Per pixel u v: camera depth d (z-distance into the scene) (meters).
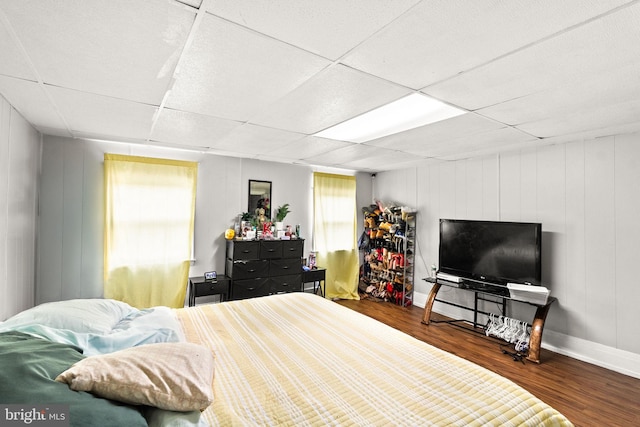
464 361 1.74
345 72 1.69
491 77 1.73
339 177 5.25
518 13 1.18
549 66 1.59
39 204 3.17
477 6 1.14
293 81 1.81
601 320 2.96
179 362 1.31
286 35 1.35
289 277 4.42
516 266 3.42
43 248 3.20
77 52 1.50
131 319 2.08
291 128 2.78
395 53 1.49
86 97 2.08
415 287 4.86
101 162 3.47
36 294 3.16
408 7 1.15
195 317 2.34
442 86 1.86
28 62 1.60
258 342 1.93
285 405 1.30
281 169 4.76
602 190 2.97
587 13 1.17
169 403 1.09
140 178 3.62
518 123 2.55
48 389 0.97
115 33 1.34
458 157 4.03
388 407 1.30
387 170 5.37
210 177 4.15
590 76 1.70
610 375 2.75
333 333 2.11
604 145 2.96
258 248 4.17
